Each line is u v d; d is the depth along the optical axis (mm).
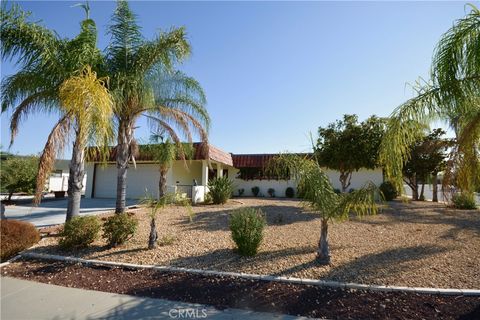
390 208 12656
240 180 21844
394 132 4469
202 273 4434
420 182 19953
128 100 8172
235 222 5414
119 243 5852
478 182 4629
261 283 4113
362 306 3445
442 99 4262
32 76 6773
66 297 3695
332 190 4918
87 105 5129
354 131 11398
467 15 4086
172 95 9422
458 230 7688
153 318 3186
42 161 5832
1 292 3852
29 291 3885
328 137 12094
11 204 14414
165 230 7445
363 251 5543
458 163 4770
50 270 4711
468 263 4832
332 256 5211
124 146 8797
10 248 5152
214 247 5805
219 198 14648
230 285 4062
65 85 5277
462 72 4188
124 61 8094
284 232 7293
